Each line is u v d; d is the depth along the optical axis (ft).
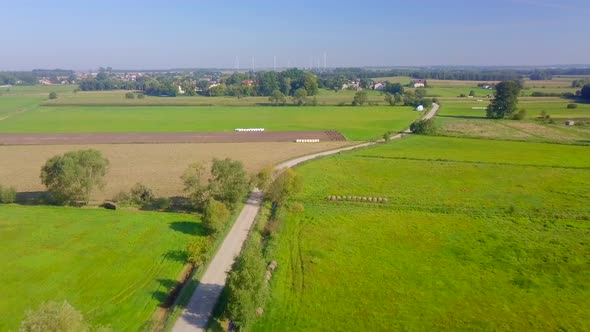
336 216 232.73
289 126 568.41
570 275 169.48
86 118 632.79
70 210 227.81
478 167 340.18
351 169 334.44
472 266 176.76
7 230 198.80
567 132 510.17
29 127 541.75
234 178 234.58
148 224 211.20
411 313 144.66
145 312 140.77
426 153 393.91
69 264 169.37
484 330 136.56
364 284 162.20
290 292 155.74
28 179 303.07
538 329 137.18
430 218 230.89
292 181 244.83
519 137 478.59
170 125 568.41
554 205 250.98
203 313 140.15
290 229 214.07
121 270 166.81
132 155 384.27
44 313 103.35
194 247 171.42
